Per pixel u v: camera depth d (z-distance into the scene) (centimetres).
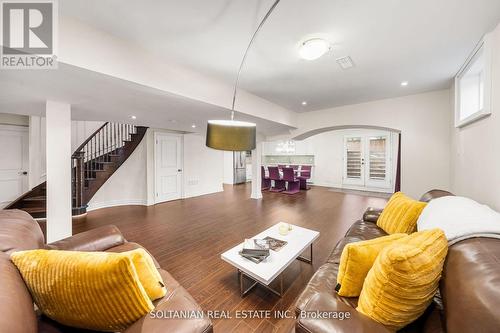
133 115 368
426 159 362
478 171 212
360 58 238
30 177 447
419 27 183
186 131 614
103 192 505
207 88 283
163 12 163
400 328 96
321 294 112
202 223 385
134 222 392
